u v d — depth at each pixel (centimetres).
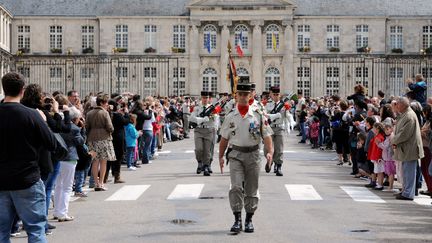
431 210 1592
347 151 2598
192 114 2283
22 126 998
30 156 1003
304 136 3909
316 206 1620
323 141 3428
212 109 2273
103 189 1958
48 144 1024
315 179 2152
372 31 7150
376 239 1256
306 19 7131
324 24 7144
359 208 1602
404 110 1769
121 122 2123
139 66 7169
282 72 7138
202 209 1582
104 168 1959
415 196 1841
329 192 1859
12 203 996
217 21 7119
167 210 1577
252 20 7081
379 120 2169
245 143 1331
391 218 1477
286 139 4244
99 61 7094
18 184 985
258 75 7100
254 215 1498
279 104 2261
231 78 2739
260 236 1279
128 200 1747
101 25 7231
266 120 1361
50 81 7262
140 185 2038
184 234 1302
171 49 7169
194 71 7144
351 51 7131
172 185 2014
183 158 2948
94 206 1666
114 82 7125
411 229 1353
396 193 1878
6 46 7006
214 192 1855
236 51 7119
